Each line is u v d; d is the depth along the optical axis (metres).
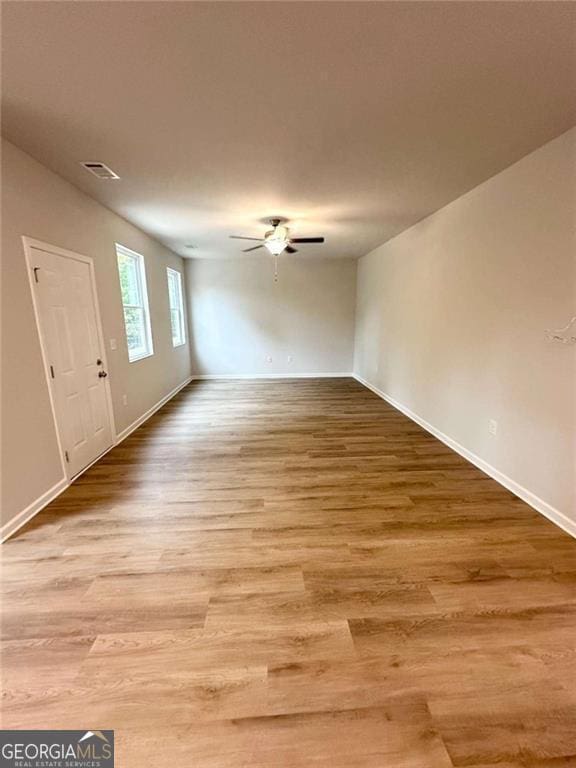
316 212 3.94
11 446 2.29
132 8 1.30
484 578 1.90
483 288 3.10
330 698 1.31
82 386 3.20
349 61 1.59
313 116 2.05
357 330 7.39
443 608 1.71
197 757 1.14
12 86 1.75
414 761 1.13
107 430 3.70
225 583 1.87
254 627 1.61
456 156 2.56
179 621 1.64
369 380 6.65
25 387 2.43
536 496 2.55
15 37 1.43
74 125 2.12
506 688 1.35
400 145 2.39
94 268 3.45
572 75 1.69
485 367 3.11
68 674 1.40
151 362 5.06
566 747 1.17
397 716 1.26
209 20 1.36
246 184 3.08
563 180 2.25
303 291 7.34
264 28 1.40
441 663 1.44
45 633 1.58
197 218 4.15
